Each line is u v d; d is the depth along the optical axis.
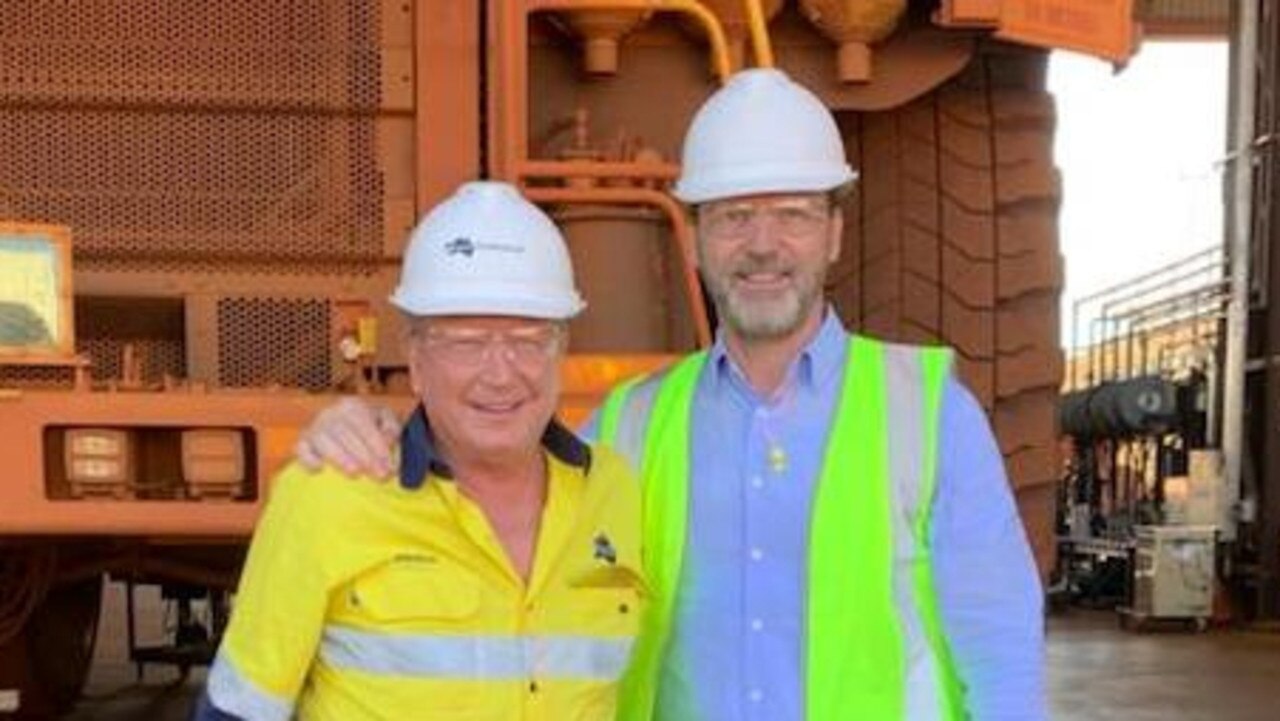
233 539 3.74
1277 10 13.71
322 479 2.19
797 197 2.46
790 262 2.47
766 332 2.48
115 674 9.68
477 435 2.19
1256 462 13.89
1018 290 5.26
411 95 4.36
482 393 2.18
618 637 2.30
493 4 4.34
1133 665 10.87
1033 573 2.49
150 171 4.32
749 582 2.49
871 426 2.49
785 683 2.46
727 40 4.75
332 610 2.19
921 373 2.53
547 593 2.24
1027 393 5.26
